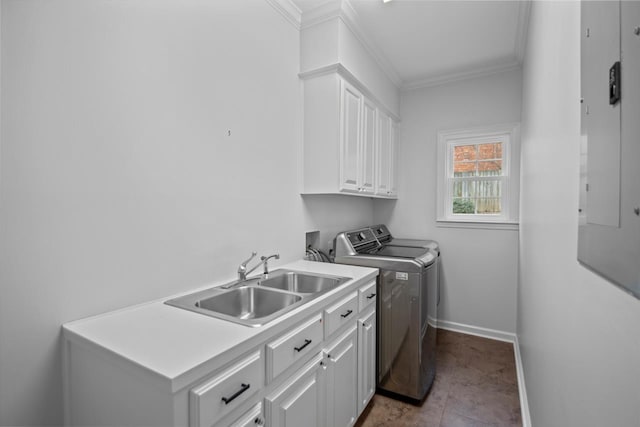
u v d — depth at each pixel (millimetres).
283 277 1938
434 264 2406
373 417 1971
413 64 3035
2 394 972
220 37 1686
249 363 1044
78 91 1122
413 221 3502
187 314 1238
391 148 3252
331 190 2219
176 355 915
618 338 502
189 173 1528
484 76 3146
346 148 2297
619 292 498
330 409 1532
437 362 2646
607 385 554
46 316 1059
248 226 1880
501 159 3154
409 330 2107
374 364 2080
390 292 2160
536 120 1662
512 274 3039
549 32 1234
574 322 788
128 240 1284
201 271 1595
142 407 888
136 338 1025
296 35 2271
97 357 998
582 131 692
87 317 1165
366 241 2703
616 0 489
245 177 1854
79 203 1133
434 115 3385
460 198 3355
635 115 418
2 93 952
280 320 1183
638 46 405
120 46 1244
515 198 3021
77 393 1076
